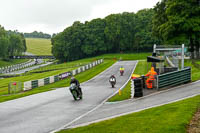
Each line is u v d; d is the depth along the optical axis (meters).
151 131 7.37
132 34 101.69
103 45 103.75
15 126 9.84
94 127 8.66
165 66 22.28
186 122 7.91
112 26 99.81
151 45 94.81
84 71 47.06
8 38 142.75
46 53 185.00
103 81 29.75
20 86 29.02
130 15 101.56
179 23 43.09
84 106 13.78
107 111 11.73
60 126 9.51
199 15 44.41
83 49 103.81
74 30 103.06
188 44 55.88
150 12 102.12
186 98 12.54
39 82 31.78
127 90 18.70
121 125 8.42
